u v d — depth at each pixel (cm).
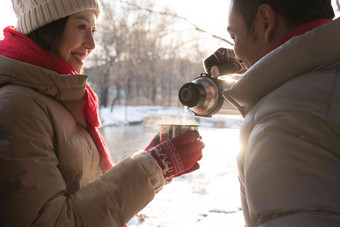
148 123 3231
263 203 72
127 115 3831
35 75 131
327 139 73
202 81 144
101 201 123
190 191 480
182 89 143
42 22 145
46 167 120
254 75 91
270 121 80
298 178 70
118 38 3184
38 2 144
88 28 159
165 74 5844
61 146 133
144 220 360
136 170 129
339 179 69
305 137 74
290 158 72
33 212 114
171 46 568
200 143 143
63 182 126
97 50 3684
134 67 3709
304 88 82
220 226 336
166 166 133
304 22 96
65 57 155
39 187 116
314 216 66
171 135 141
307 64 86
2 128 117
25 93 126
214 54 158
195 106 141
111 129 2686
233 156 914
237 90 96
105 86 3866
